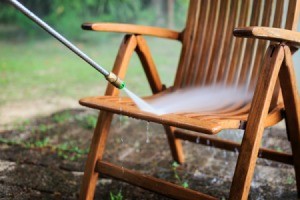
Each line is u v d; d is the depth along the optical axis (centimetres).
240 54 199
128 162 244
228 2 207
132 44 189
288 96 165
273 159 200
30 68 589
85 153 257
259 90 146
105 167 175
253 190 206
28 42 842
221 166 238
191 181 217
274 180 218
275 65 146
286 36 142
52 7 878
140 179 166
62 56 701
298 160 187
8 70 568
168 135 232
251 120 144
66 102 397
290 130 178
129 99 173
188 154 257
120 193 200
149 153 259
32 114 350
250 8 202
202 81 208
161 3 944
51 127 311
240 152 144
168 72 565
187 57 214
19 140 279
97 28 169
